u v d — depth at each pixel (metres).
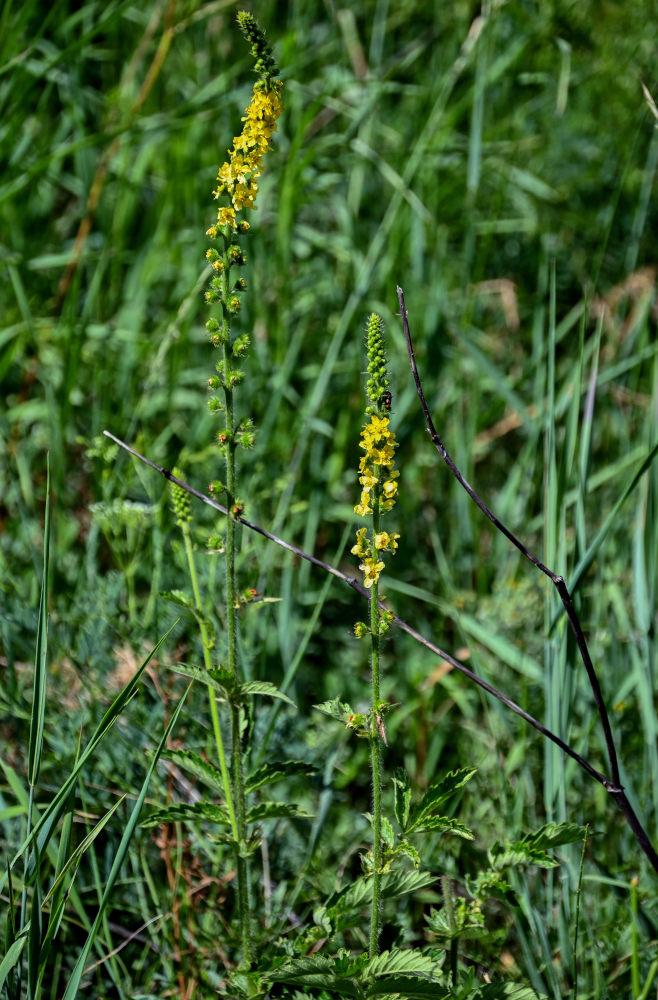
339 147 6.00
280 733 3.63
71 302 4.75
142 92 5.27
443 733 3.84
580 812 3.44
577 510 3.31
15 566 4.25
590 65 6.20
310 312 5.55
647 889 3.16
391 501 2.23
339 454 4.76
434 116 5.23
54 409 4.36
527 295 5.92
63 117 5.98
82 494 4.81
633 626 4.00
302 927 3.17
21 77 5.12
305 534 4.63
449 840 3.33
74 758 3.33
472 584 4.73
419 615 4.52
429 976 2.33
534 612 4.21
